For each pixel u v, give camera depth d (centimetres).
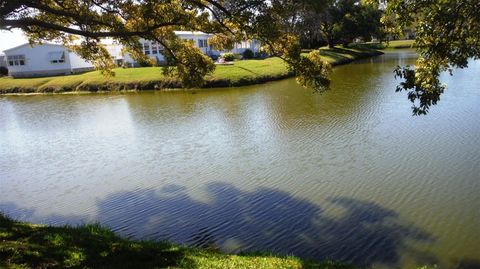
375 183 1358
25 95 4794
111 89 4531
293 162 1614
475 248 973
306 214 1191
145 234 1145
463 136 1772
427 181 1344
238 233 1120
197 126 2344
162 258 838
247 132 2117
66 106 3612
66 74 6100
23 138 2431
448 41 900
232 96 3397
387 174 1423
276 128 2147
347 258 966
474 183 1305
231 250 1034
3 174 1781
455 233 1039
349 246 1015
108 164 1795
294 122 2252
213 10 1461
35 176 1725
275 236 1089
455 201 1202
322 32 7869
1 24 1242
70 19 1638
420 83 995
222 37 1712
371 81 3712
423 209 1167
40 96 4575
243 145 1892
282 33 1470
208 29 1591
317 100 2880
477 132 1816
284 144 1855
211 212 1253
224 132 2155
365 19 7212
